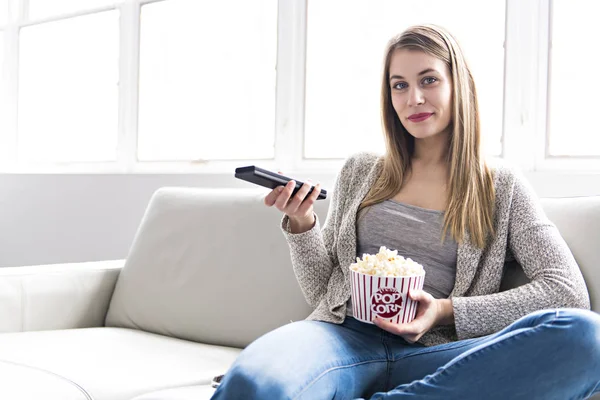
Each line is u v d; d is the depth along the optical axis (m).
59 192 2.70
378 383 1.08
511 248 1.20
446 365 0.91
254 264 1.53
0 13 3.18
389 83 1.32
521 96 1.76
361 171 1.38
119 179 2.51
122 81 2.66
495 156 1.83
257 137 2.36
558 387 0.87
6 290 1.52
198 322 1.54
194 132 2.52
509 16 1.78
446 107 1.25
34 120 3.07
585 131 1.71
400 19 2.04
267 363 0.92
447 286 1.19
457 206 1.19
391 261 1.04
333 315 1.19
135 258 1.72
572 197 1.43
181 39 2.55
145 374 1.20
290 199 1.19
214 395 0.92
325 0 2.17
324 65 2.18
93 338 1.47
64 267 1.68
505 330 0.96
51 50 3.01
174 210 1.74
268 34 2.34
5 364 1.20
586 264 1.20
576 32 1.72
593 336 0.86
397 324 1.03
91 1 2.85
